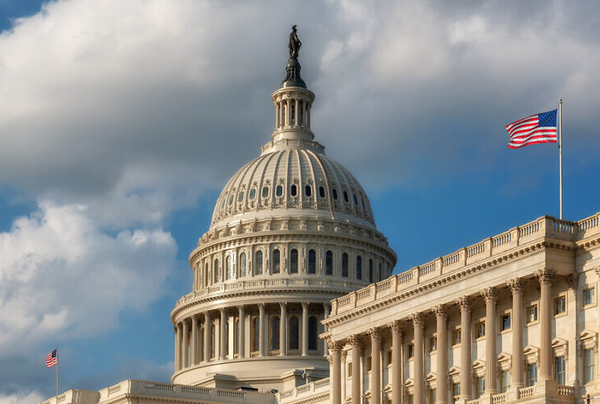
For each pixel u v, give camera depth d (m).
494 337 107.69
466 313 111.62
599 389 97.06
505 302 108.88
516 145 108.81
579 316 100.94
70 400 180.12
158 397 175.50
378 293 126.19
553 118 107.62
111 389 180.00
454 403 113.31
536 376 103.94
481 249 110.81
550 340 102.00
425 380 117.81
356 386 127.19
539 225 103.75
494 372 107.12
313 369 197.88
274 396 183.88
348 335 129.50
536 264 102.88
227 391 182.00
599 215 102.19
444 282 114.44
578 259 102.50
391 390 122.25
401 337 122.00
